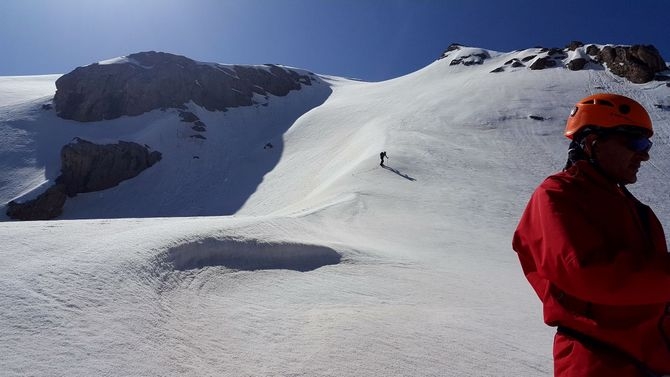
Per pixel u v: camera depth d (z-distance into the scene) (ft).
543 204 6.06
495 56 298.15
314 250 35.60
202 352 15.01
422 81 287.28
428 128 170.71
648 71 207.62
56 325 14.23
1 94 278.46
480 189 93.81
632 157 6.37
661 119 165.89
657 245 6.08
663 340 5.91
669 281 5.11
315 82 359.87
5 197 180.04
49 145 217.97
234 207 172.35
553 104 186.91
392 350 17.52
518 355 19.52
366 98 282.56
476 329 22.53
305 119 260.01
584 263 5.29
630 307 5.71
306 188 156.25
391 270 36.01
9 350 12.43
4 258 19.45
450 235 61.57
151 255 22.45
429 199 84.89
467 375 16.53
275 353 15.84
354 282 30.55
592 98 6.62
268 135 258.16
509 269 45.44
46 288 16.53
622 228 5.82
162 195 194.59
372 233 58.08
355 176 104.27
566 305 6.09
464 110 191.01
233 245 29.53
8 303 14.93
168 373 13.12
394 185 95.30
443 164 116.37
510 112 180.75
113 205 188.34
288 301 23.20
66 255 20.61
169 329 16.05
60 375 11.80
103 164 197.88
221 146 239.50
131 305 16.96
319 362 15.49
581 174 6.28
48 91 299.38
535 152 134.31
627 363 5.68
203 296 21.01
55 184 185.88
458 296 30.83
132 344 14.17
